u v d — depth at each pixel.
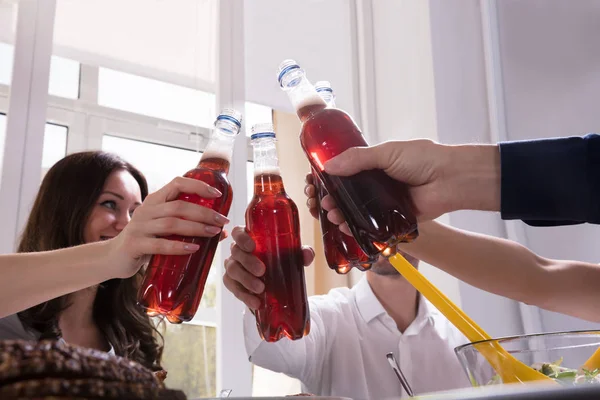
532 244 1.89
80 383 0.25
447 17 2.06
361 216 0.63
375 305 1.75
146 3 1.95
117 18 1.90
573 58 1.96
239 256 0.69
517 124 2.01
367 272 1.83
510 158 0.67
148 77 1.92
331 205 0.70
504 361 0.55
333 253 0.74
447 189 0.70
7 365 0.24
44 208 1.48
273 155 0.73
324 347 1.65
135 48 1.91
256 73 2.06
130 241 0.69
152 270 0.64
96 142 1.81
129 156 1.86
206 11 2.01
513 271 1.04
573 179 0.65
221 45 1.95
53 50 1.77
